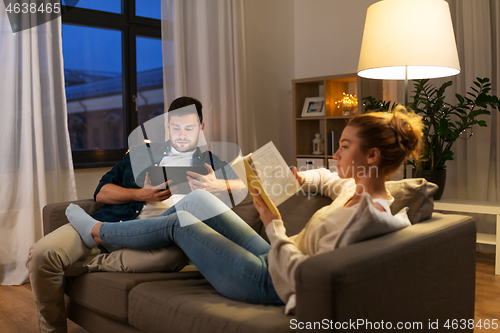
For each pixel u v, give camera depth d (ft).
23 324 6.50
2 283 8.41
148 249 5.23
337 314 3.07
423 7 6.57
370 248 3.48
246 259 4.32
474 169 10.55
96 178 10.16
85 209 6.40
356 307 3.21
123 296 4.65
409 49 6.56
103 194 6.27
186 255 5.23
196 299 4.17
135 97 11.08
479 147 10.41
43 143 8.88
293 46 14.21
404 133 3.93
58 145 9.10
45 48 8.82
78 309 5.48
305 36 13.94
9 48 8.39
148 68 11.51
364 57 7.12
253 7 12.94
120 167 6.60
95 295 4.99
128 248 5.37
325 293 3.08
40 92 8.74
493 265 9.34
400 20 6.64
